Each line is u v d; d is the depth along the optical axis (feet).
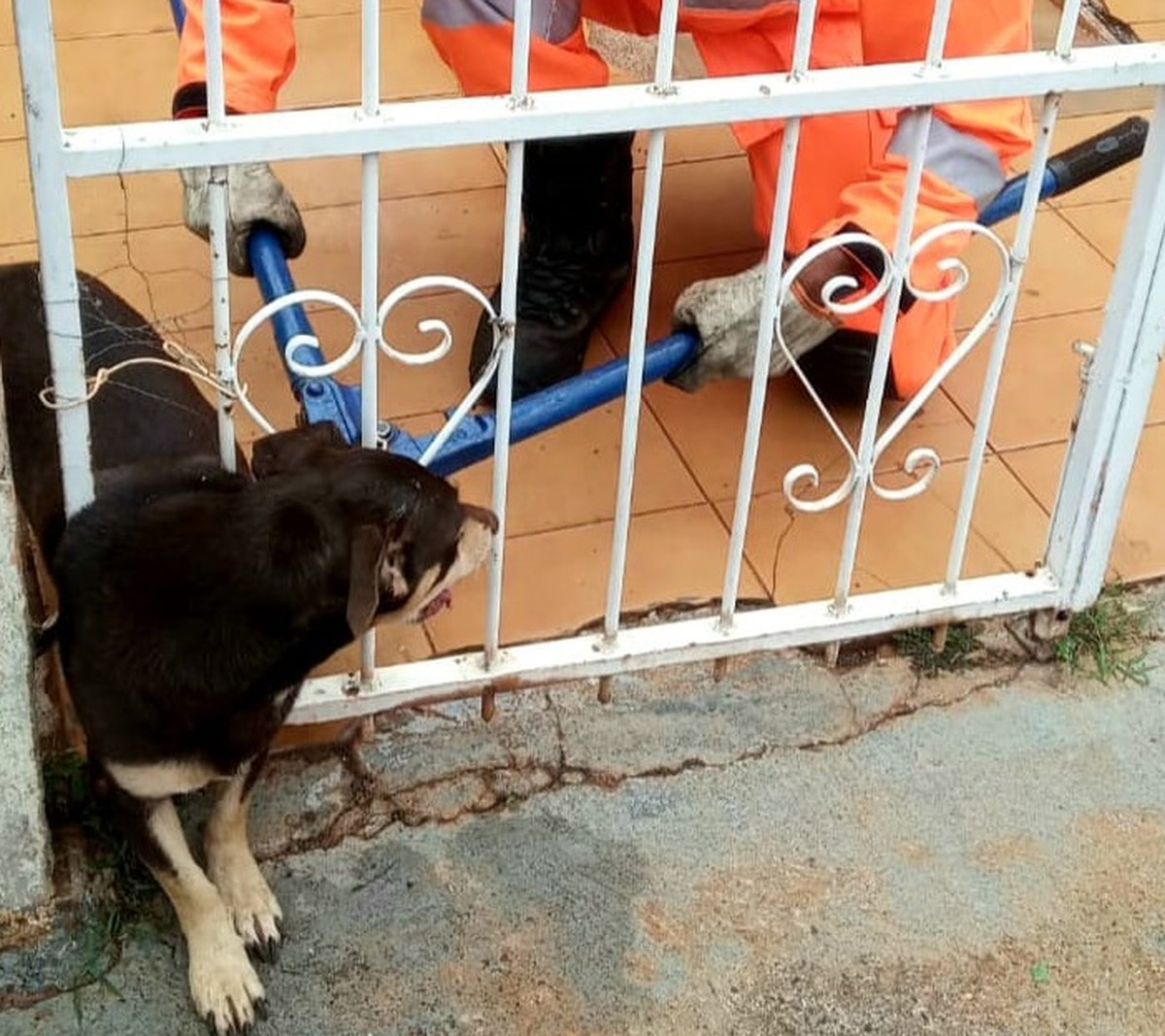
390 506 6.56
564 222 10.23
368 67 6.14
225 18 7.70
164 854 6.97
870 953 7.57
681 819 8.07
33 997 7.19
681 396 10.31
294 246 8.46
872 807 8.20
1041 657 8.97
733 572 8.22
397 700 8.11
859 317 8.41
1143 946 7.67
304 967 7.36
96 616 6.59
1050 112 7.20
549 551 9.27
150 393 7.86
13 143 11.75
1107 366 8.02
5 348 7.98
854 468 8.00
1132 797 8.32
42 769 7.57
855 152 9.42
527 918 7.61
